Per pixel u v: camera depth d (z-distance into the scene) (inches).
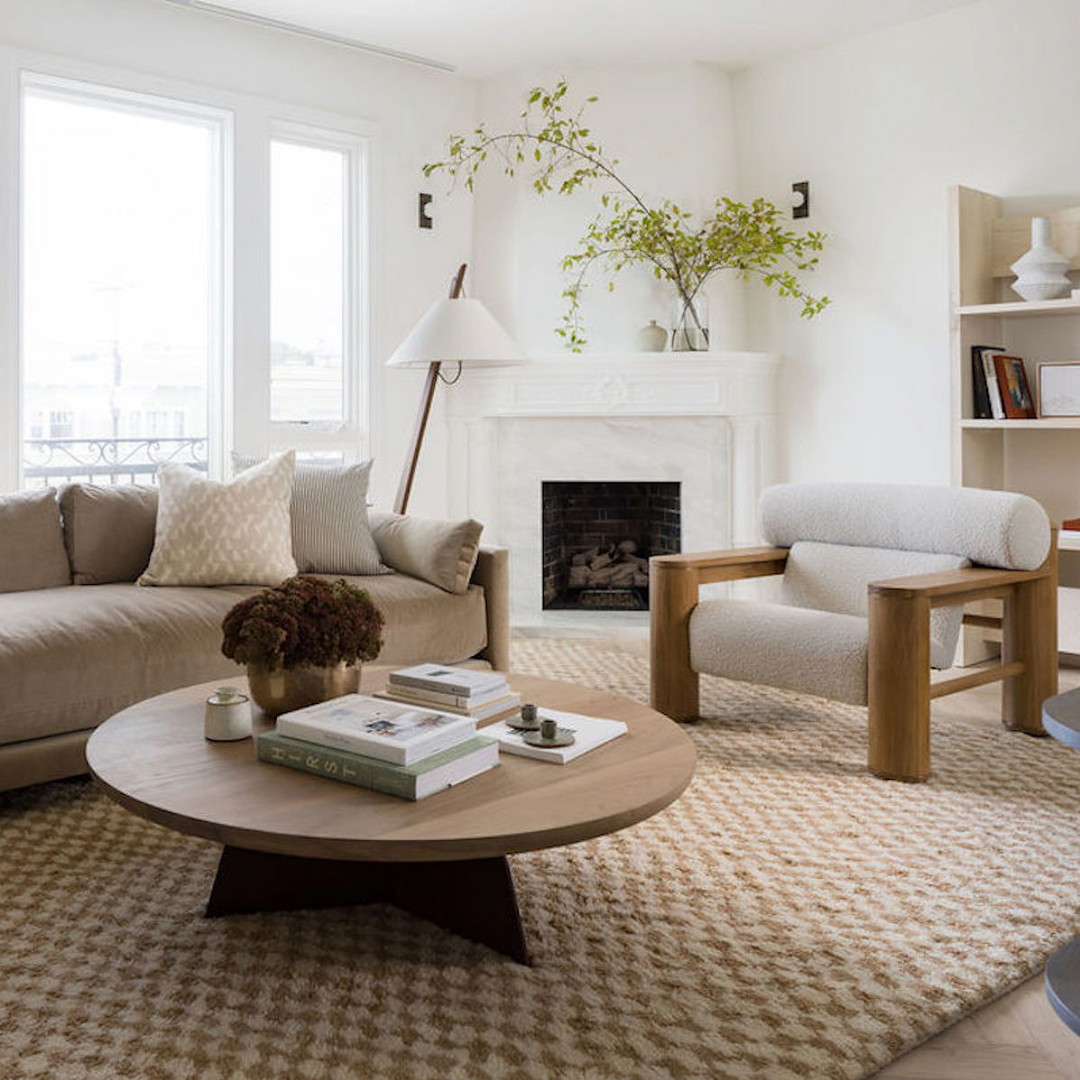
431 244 220.5
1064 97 180.9
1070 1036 73.0
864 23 198.1
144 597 132.6
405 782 76.1
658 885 94.4
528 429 223.1
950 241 177.6
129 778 80.0
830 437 213.8
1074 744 58.3
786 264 217.9
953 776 123.0
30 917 89.0
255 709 97.4
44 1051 69.6
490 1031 72.0
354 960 81.7
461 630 149.2
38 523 143.5
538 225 219.8
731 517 217.2
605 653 193.9
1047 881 95.0
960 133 193.0
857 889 93.4
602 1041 70.7
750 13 192.7
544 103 213.3
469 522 150.1
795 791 118.2
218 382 199.2
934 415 199.3
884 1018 73.3
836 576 147.3
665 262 215.5
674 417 217.0
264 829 70.8
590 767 83.1
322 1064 68.3
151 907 90.9
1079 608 169.8
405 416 219.0
